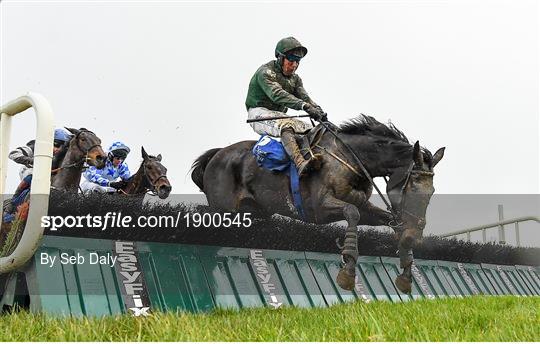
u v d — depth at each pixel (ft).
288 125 25.89
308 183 25.31
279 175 26.23
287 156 25.88
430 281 36.29
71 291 21.43
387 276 32.60
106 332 15.96
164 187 29.99
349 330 14.82
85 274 22.09
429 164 24.09
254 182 26.99
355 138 24.94
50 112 19.57
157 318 17.01
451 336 14.19
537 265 48.88
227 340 14.60
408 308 19.63
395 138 24.79
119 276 22.75
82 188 32.91
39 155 19.19
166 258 24.49
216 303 24.32
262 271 26.73
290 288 27.14
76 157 28.37
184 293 23.90
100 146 28.55
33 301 20.66
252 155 27.30
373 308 20.26
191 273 24.67
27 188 23.48
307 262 29.01
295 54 26.68
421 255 37.37
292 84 27.50
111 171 33.37
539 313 17.78
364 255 32.55
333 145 25.11
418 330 14.60
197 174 29.50
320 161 24.71
